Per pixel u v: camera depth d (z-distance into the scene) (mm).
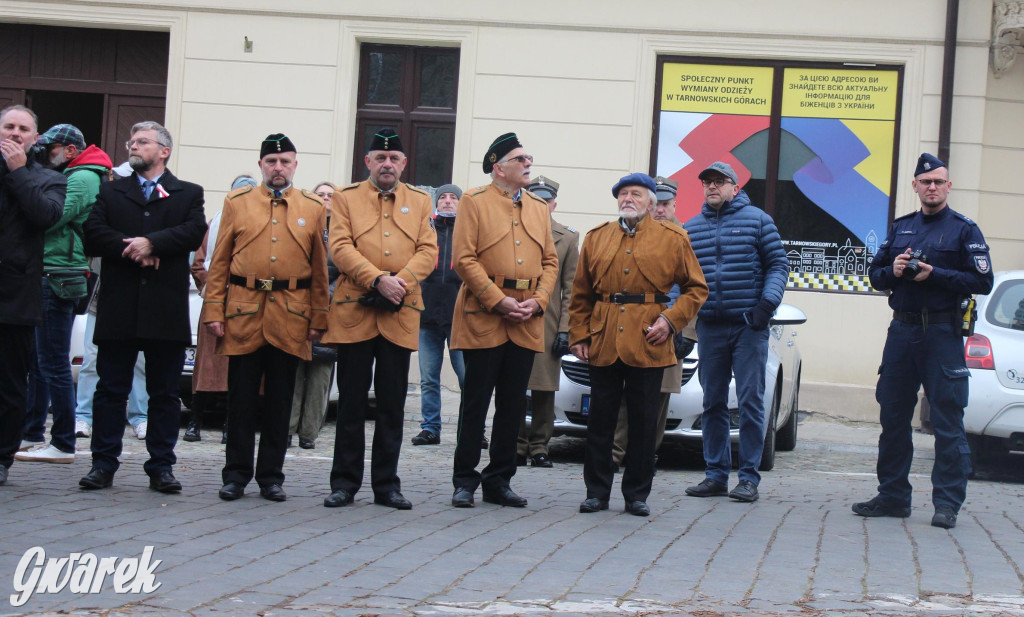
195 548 4945
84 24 12984
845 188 12289
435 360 9617
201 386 8328
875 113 12242
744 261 7160
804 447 10641
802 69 12320
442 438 10141
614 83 12398
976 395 8617
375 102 12867
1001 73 12164
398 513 6059
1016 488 8414
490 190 6414
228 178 12734
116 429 6301
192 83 12750
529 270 6375
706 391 7309
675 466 8930
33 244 6113
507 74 12484
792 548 5578
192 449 8438
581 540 5551
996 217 12383
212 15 12734
